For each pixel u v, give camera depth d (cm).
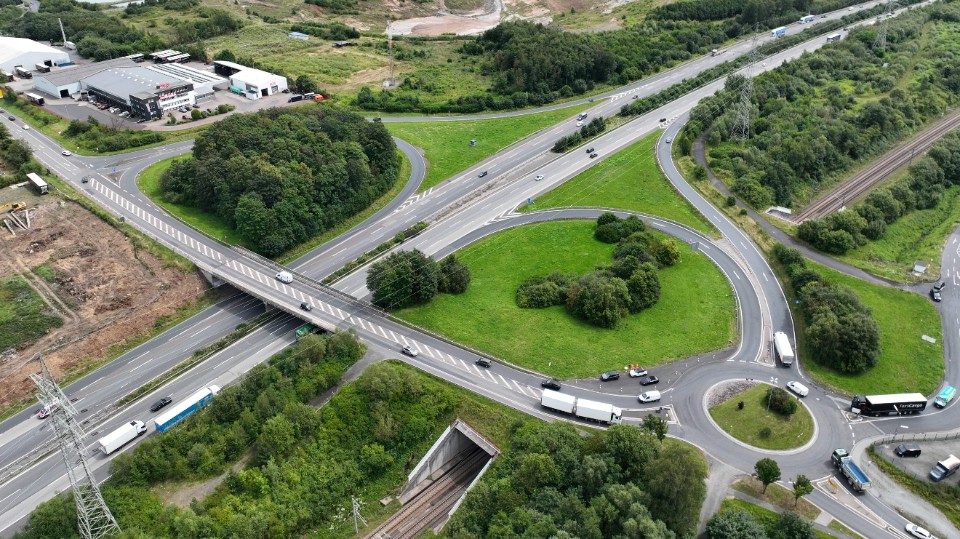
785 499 12862
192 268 19500
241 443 14275
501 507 12644
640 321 17712
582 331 17338
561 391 15388
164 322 18150
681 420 14612
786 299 18538
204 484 13688
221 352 16988
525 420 14562
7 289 18538
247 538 12450
